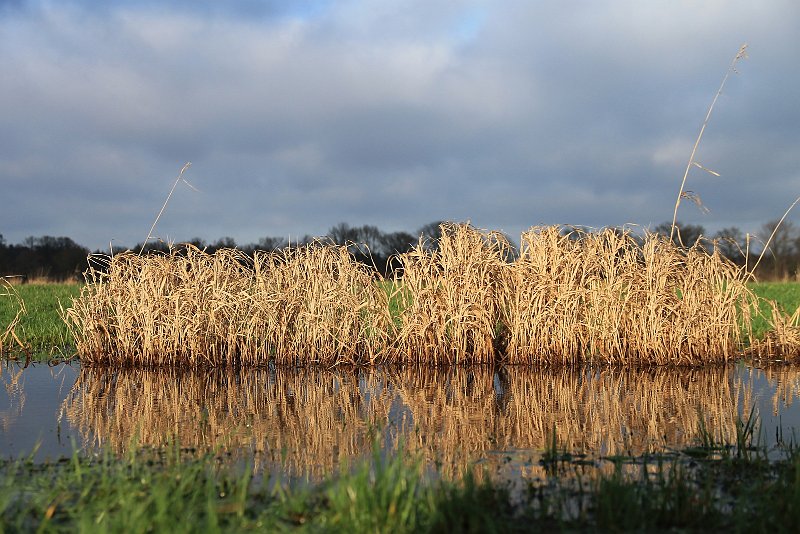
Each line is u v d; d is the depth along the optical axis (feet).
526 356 49.47
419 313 49.88
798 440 27.43
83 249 160.66
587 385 41.42
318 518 17.19
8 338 57.47
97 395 38.14
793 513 16.96
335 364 47.73
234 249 52.06
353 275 51.26
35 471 22.62
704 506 18.52
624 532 16.98
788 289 99.55
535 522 17.80
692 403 35.65
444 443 27.45
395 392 39.40
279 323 49.65
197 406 35.17
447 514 16.90
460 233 51.29
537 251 51.31
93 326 49.85
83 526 15.67
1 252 156.25
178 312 48.65
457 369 47.91
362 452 25.81
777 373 45.65
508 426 30.55
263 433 29.12
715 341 49.19
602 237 51.24
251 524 17.10
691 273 49.16
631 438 28.19
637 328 48.85
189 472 21.40
